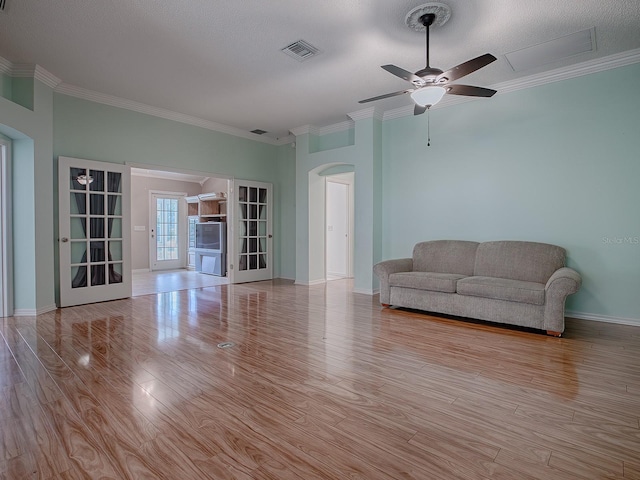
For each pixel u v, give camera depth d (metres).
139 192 8.23
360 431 1.80
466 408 2.03
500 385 2.32
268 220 7.00
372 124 5.32
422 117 5.04
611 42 3.31
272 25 3.06
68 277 4.44
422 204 5.06
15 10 2.86
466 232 4.66
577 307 3.92
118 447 1.65
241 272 6.56
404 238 5.26
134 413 1.95
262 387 2.29
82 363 2.65
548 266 3.78
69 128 4.43
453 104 4.74
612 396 2.16
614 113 3.65
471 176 4.61
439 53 3.52
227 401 2.10
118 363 2.66
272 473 1.48
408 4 2.75
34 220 3.93
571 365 2.64
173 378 2.41
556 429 1.81
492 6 2.76
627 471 1.50
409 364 2.67
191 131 5.71
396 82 4.26
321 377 2.44
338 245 7.55
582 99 3.82
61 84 4.31
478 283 3.69
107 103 4.75
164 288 5.97
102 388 2.25
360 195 5.50
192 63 3.78
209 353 2.89
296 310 4.42
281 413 1.97
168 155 5.42
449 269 4.47
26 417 1.90
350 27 3.07
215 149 6.06
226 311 4.36
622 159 3.62
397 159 5.32
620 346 3.03
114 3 2.77
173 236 8.94
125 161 4.96
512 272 3.97
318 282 6.55
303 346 3.07
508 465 1.54
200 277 7.38
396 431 1.80
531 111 4.14
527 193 4.19
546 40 3.27
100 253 4.79
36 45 3.42
